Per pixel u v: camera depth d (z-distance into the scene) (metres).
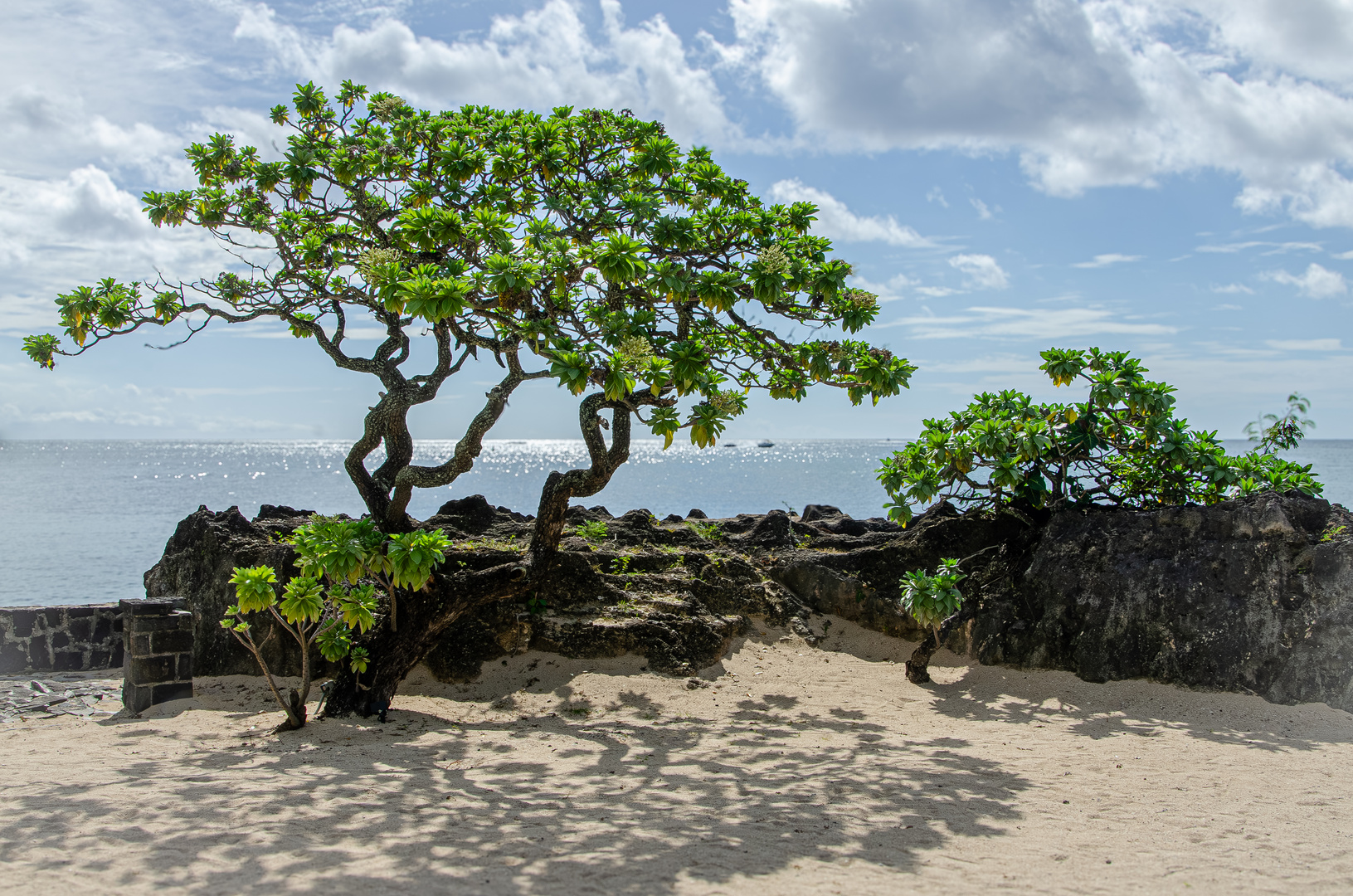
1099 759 7.16
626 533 12.28
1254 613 8.60
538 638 9.75
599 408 9.30
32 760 6.95
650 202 9.02
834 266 8.79
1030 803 6.08
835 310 9.09
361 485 10.13
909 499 10.54
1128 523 9.73
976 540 11.01
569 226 9.41
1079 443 10.45
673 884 4.60
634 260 7.66
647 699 9.00
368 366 10.26
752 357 9.43
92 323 9.11
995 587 10.41
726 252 9.55
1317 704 8.09
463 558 9.90
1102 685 9.06
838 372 8.66
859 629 11.02
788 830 5.48
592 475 9.39
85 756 7.08
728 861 4.93
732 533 12.92
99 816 5.55
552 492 9.51
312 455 197.62
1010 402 10.83
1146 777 6.68
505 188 9.57
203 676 9.64
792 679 9.84
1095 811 5.93
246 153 10.24
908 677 9.89
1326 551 8.44
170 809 5.68
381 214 10.13
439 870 4.72
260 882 4.53
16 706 8.74
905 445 10.99
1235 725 7.97
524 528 12.20
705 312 9.55
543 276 8.24
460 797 6.06
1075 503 10.65
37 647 10.22
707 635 10.11
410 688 9.27
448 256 9.00
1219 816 5.83
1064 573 9.72
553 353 7.48
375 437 10.00
